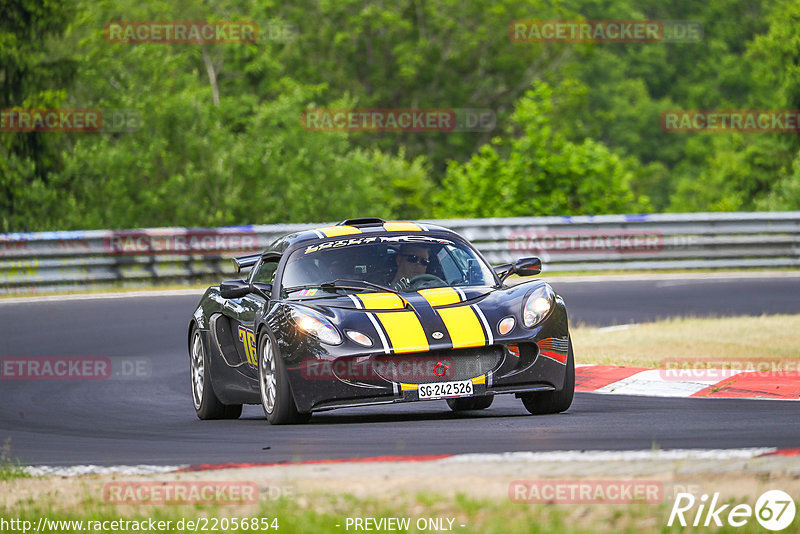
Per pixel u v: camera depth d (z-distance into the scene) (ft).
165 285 221.05
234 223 362.53
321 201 384.88
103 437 86.63
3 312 184.55
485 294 85.35
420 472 57.47
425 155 621.31
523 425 77.71
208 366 97.71
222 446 75.72
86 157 354.95
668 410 85.40
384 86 623.36
